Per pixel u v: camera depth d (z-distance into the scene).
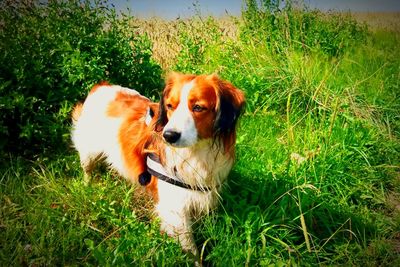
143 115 1.07
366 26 3.19
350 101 1.68
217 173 0.97
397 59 2.55
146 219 1.13
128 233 0.94
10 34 1.38
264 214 1.06
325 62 2.22
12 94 1.28
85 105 1.23
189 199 0.99
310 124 1.44
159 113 0.94
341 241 1.09
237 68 1.90
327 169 1.29
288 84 1.76
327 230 1.13
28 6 1.46
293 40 2.18
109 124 1.13
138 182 1.08
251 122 1.57
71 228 1.01
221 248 0.97
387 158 1.50
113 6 1.59
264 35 2.17
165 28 2.35
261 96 1.73
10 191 1.15
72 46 1.47
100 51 1.50
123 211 1.05
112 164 1.14
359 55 2.54
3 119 1.32
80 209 1.09
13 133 1.35
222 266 0.95
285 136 1.47
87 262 0.93
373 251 1.05
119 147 1.09
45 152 1.31
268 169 1.23
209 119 0.89
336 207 1.18
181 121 0.85
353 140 1.46
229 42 2.10
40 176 1.18
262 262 0.93
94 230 1.04
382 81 2.03
